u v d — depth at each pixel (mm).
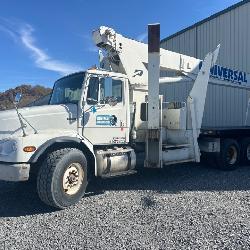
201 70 8758
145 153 7566
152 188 6965
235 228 4531
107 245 4074
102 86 6703
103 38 7281
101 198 6223
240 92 14242
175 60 8867
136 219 4996
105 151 6676
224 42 15078
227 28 14953
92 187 7113
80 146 6246
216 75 9961
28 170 5410
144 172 8828
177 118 8156
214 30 15492
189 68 9180
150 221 4887
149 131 7395
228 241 4105
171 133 8297
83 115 6391
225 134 9305
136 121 7582
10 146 5426
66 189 5660
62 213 5402
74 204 5801
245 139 9945
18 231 4633
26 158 5383
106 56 7711
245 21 14281
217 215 5082
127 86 7258
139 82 7680
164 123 8352
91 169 6395
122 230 4559
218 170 9242
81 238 4320
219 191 6621
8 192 6867
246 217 4980
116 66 7578
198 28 16203
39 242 4227
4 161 5453
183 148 8211
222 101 14992
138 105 7672
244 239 4156
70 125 6230
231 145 9359
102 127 6695
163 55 8594
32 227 4785
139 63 7734
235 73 10570
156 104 7273
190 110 8477
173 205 5656
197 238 4215
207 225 4664
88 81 6500
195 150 8461
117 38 7430
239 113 14297
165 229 4551
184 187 7031
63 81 6879
